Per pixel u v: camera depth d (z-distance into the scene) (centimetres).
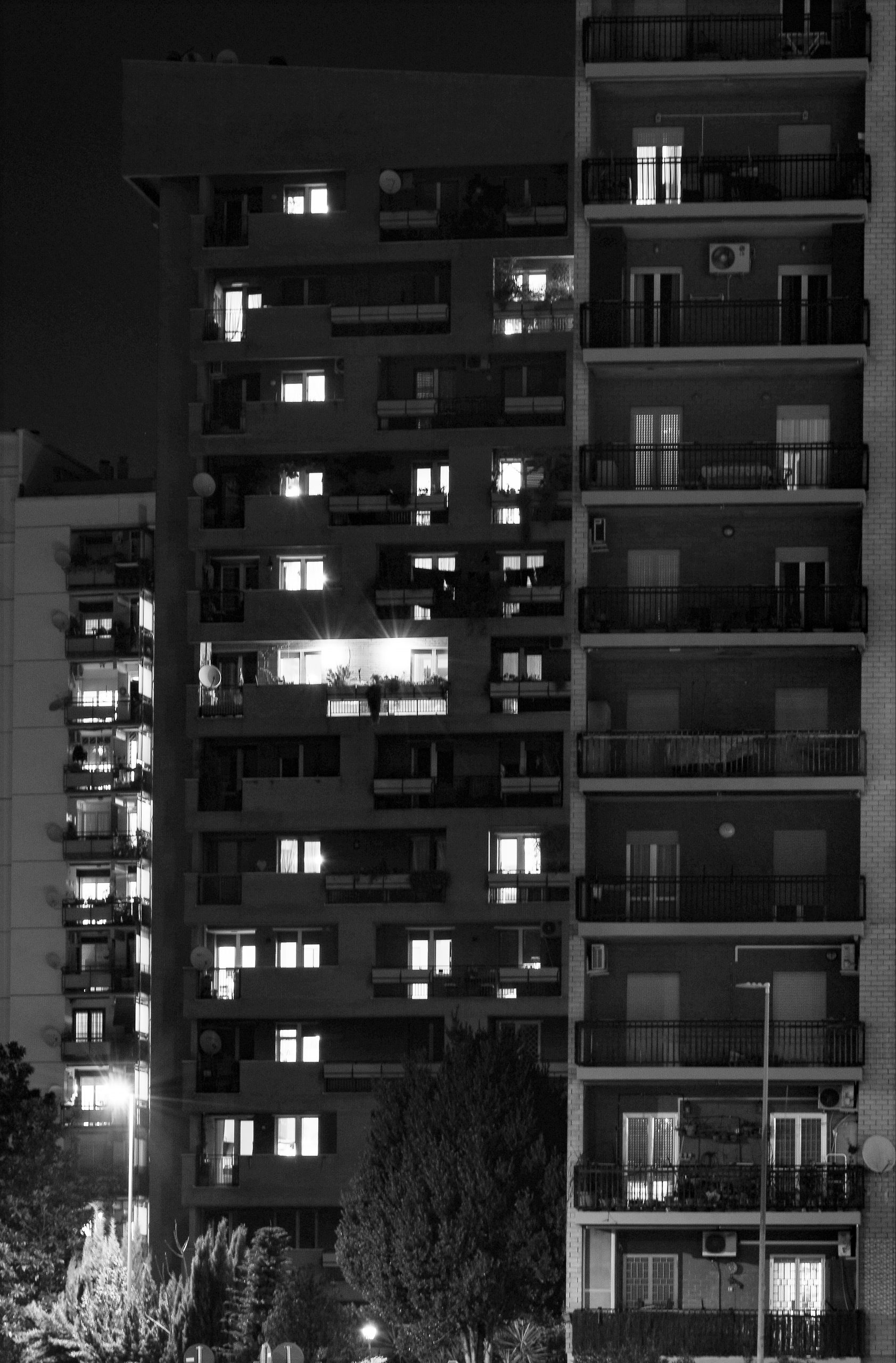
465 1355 6512
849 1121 6116
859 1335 6003
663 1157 6209
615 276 6406
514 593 8325
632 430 6469
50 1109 7938
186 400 8656
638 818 6350
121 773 10188
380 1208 6631
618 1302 6128
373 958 8138
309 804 8256
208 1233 7025
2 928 10169
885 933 6147
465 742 8350
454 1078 6862
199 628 8375
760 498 6294
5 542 10338
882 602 6244
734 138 6531
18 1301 7288
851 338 6309
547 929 8162
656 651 6341
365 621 8319
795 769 6253
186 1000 8125
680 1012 6281
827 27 6469
